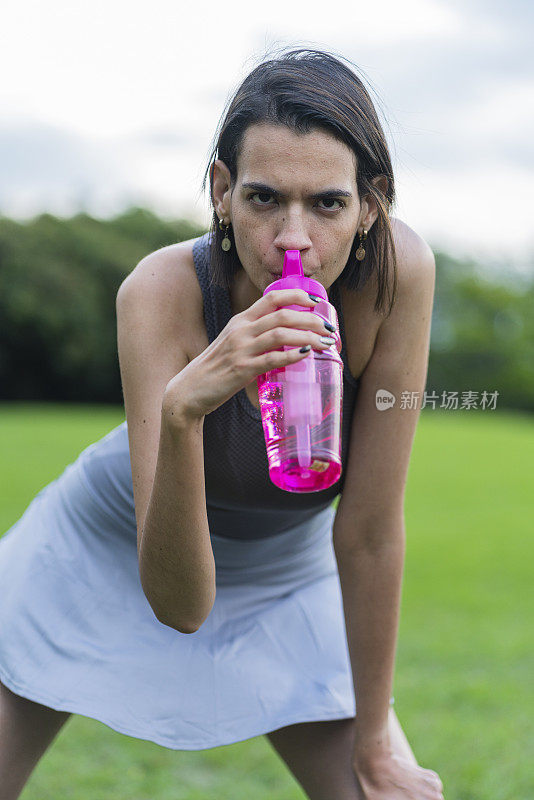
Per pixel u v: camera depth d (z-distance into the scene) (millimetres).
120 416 20984
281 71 1537
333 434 1509
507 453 15852
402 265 1819
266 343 1402
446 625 5773
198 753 3600
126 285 1826
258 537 2109
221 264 1743
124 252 27047
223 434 1853
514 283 34844
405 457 1940
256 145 1497
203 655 2078
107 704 1985
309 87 1509
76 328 25797
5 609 2115
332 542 2111
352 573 2002
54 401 26391
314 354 1501
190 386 1452
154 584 1633
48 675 2006
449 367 30766
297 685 2072
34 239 26000
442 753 3576
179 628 1700
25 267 25484
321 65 1571
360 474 1947
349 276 1736
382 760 2012
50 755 3445
